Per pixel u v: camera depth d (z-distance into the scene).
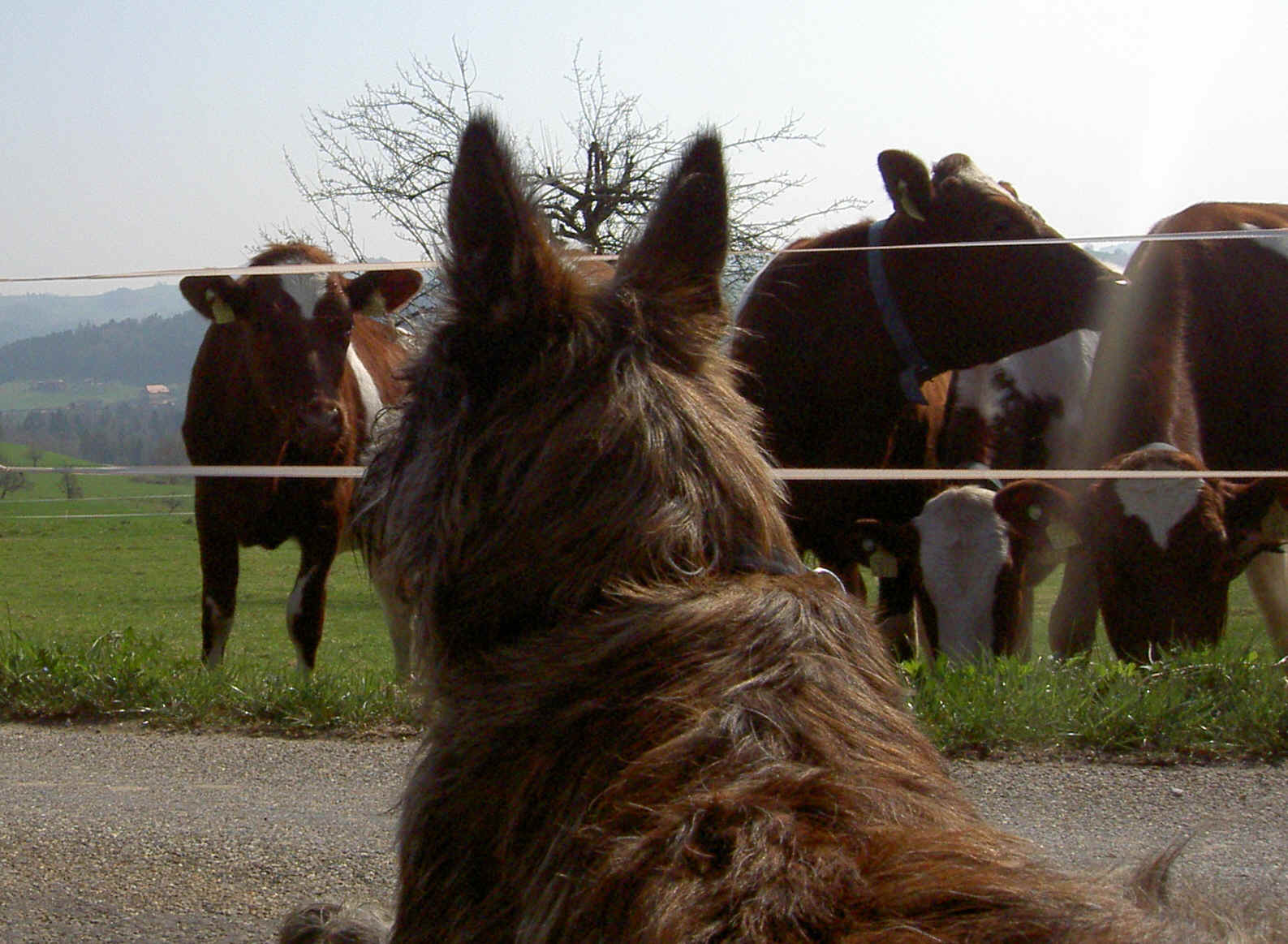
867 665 1.50
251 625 12.59
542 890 1.31
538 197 1.70
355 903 2.13
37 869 3.31
